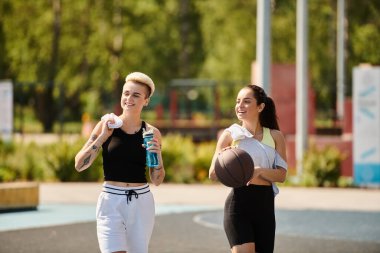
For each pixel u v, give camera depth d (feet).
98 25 345.10
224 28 333.01
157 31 355.97
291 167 158.61
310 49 329.52
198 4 349.41
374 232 91.56
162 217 101.86
